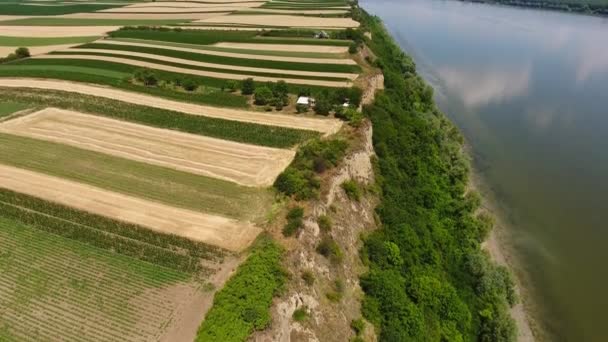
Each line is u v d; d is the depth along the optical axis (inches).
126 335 1555.1
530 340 2112.5
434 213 2657.5
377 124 3161.9
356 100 3329.2
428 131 3435.0
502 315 2063.2
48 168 2578.7
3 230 2076.8
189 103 3479.3
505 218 2928.2
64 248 1959.9
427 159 3152.1
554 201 3100.4
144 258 1883.6
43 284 1779.0
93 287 1756.9
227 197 2279.8
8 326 1609.3
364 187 2564.0
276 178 2432.3
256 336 1472.7
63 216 2155.5
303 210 2055.9
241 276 1662.2
